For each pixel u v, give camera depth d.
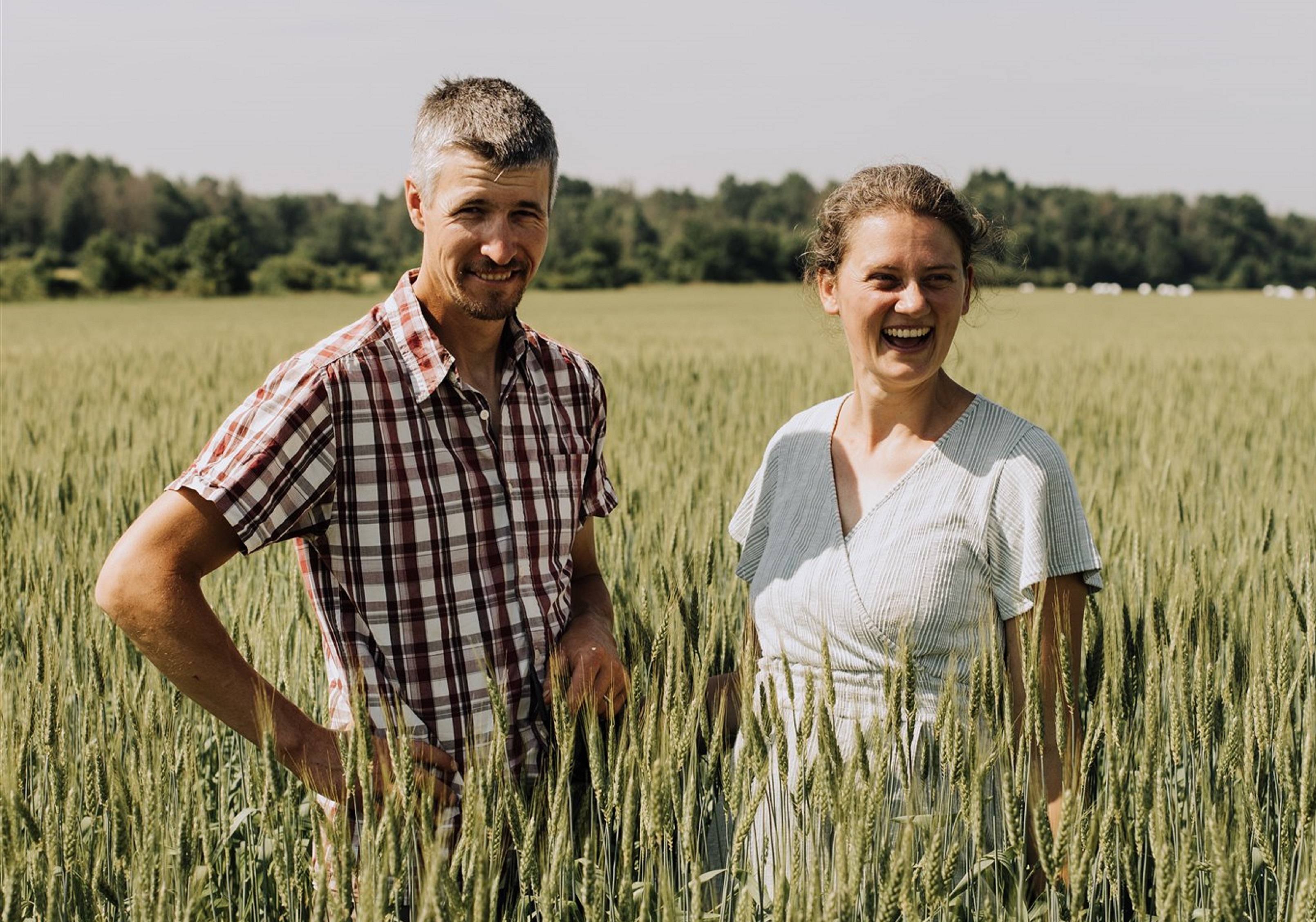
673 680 2.20
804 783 1.93
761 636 2.65
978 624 2.40
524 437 2.46
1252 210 119.81
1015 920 2.02
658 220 137.00
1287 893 2.08
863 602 2.41
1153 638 2.63
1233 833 2.17
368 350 2.29
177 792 2.18
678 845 2.07
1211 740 2.53
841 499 2.59
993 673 2.14
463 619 2.33
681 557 3.13
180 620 2.10
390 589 2.29
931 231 2.40
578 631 2.53
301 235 136.62
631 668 2.66
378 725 2.27
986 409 2.48
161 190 123.50
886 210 2.42
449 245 2.28
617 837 2.23
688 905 2.04
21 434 7.83
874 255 2.41
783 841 1.99
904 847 1.72
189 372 14.87
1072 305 62.94
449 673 2.32
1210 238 115.50
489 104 2.25
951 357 18.78
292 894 2.06
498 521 2.39
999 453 2.40
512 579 2.40
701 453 7.00
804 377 13.45
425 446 2.30
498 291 2.31
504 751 1.98
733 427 8.05
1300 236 123.00
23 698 2.38
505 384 2.45
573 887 2.07
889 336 2.45
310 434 2.19
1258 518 4.81
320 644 3.21
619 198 154.75
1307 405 10.70
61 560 4.19
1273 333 31.69
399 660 2.29
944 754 2.02
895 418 2.54
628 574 3.84
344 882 1.82
